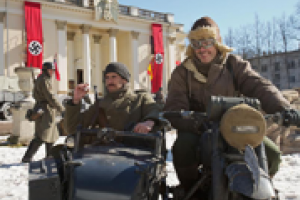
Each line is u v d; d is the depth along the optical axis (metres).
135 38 37.59
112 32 35.75
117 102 2.84
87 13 34.12
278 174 5.05
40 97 6.24
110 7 34.94
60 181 1.97
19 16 30.20
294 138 7.11
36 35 29.81
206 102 2.73
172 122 2.65
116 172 1.91
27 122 9.91
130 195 1.79
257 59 57.97
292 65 55.84
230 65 2.70
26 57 29.16
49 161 2.18
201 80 2.71
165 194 2.56
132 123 2.70
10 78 22.94
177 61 40.69
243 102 2.09
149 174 1.98
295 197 3.81
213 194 1.94
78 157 2.18
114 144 2.44
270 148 2.31
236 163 1.87
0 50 29.19
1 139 11.34
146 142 2.49
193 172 2.52
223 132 1.95
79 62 36.88
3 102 21.02
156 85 37.19
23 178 5.04
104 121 2.82
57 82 31.70
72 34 36.53
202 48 2.60
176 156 2.54
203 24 2.65
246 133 1.89
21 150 8.45
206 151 2.27
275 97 2.36
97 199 1.77
